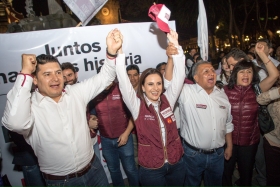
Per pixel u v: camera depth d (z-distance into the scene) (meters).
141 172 2.34
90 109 3.18
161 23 2.26
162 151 2.24
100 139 3.40
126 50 3.42
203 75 2.50
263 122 2.64
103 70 2.20
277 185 2.71
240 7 18.05
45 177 2.04
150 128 2.23
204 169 2.66
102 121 3.09
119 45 2.06
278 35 20.31
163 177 2.32
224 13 16.11
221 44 24.83
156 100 2.33
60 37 3.15
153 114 2.25
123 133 3.01
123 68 2.13
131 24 3.39
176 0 15.91
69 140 1.96
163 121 2.26
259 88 2.68
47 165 1.98
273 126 2.62
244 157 2.76
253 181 3.48
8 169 3.20
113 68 2.15
